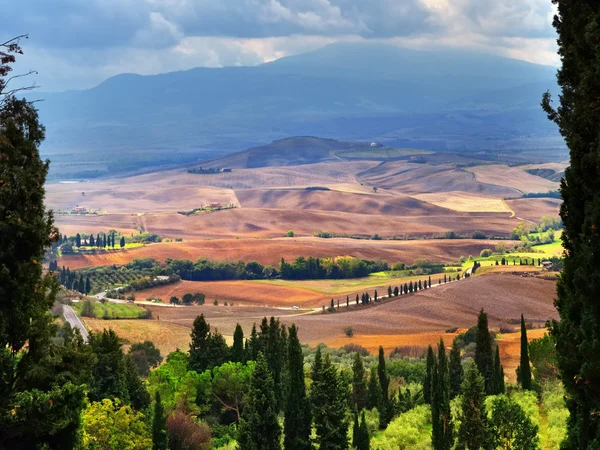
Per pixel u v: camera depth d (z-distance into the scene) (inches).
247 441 2775.6
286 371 3973.9
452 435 2352.4
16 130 1349.7
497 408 2091.5
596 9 1330.0
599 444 1247.5
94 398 3344.0
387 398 3946.9
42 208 1405.0
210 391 4067.4
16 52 1322.6
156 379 4175.7
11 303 1341.0
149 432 3006.9
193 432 3395.7
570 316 1346.0
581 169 1321.4
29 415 1307.8
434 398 2374.5
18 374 1366.9
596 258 1251.8
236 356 4808.1
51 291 1435.8
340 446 2768.2
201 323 4768.7
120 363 3491.6
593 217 1251.8
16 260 1338.6
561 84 1414.9
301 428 2800.2
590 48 1316.4
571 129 1360.7
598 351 1227.2
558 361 1352.1
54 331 1416.1
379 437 3201.3
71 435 1402.6
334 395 2783.0
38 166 1390.3
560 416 2635.3
